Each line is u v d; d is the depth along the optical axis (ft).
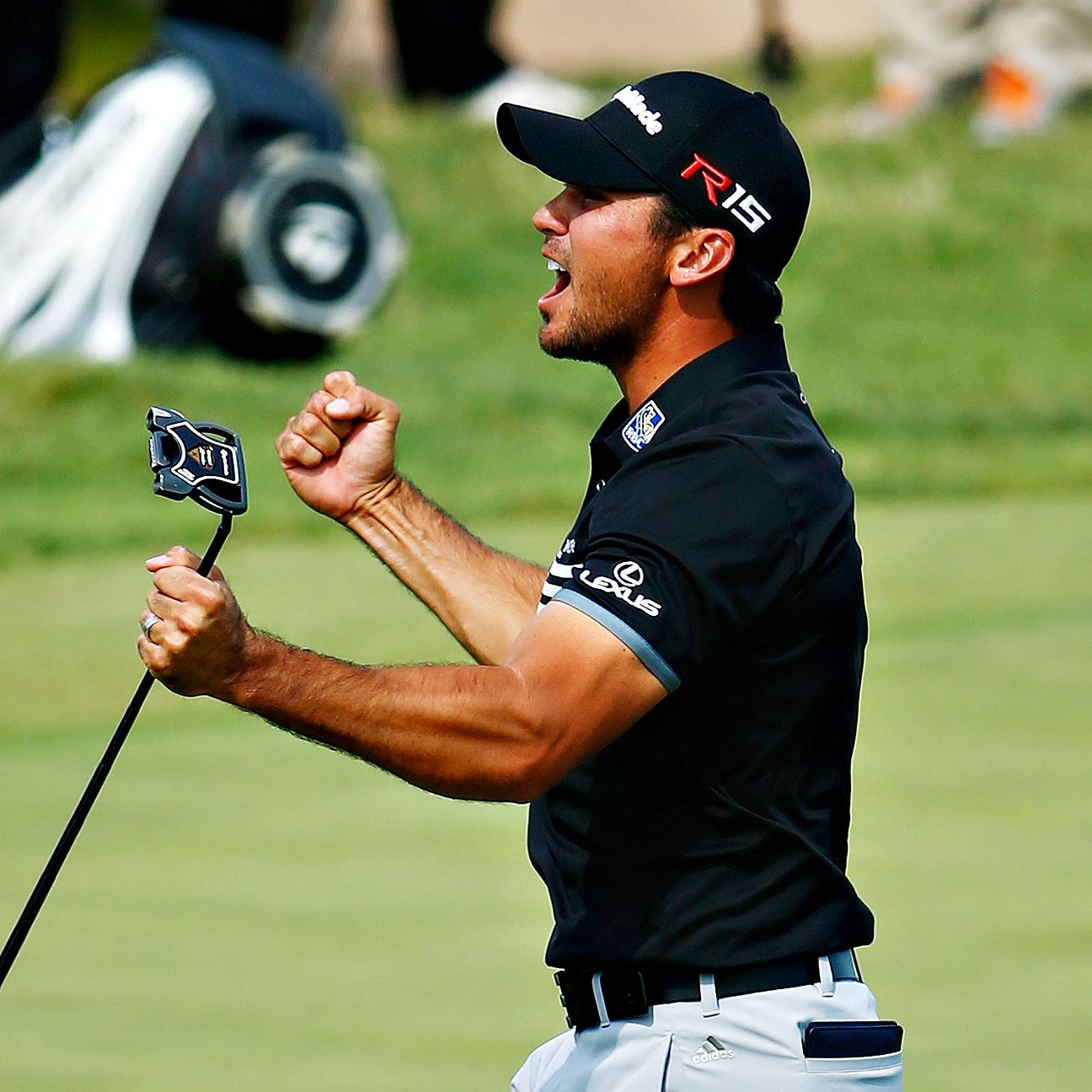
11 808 76.07
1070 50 254.06
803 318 204.03
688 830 31.68
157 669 29.07
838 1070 31.58
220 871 68.13
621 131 32.73
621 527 30.60
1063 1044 51.65
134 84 176.65
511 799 30.22
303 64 221.25
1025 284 214.28
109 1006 55.01
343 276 178.91
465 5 277.64
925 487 147.95
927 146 248.32
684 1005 31.83
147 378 168.55
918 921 61.31
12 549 127.24
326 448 38.86
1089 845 68.95
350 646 103.40
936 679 93.86
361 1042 52.39
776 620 31.07
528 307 207.21
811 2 354.95
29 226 175.73
